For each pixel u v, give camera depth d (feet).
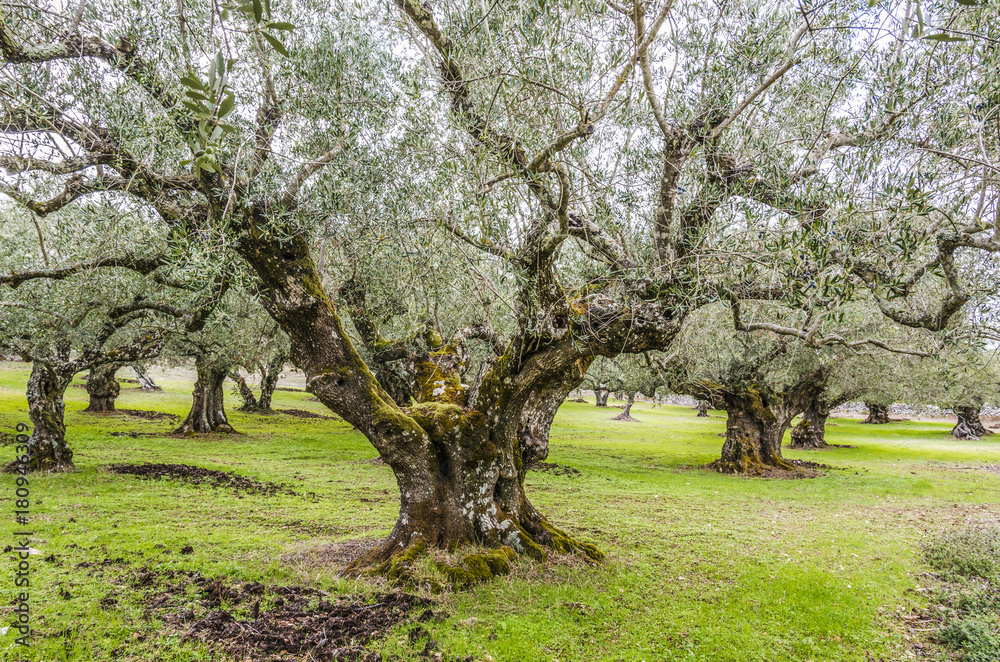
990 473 65.21
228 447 59.41
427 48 19.08
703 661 16.14
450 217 20.04
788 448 90.33
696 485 51.70
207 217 18.69
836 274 14.48
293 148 20.92
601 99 18.33
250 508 32.94
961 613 20.30
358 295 27.99
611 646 16.84
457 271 24.58
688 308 18.90
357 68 21.76
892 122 15.96
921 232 15.74
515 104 19.15
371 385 22.82
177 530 26.84
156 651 14.82
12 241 32.17
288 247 20.76
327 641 15.64
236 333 41.81
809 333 19.36
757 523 35.86
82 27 18.38
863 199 14.56
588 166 20.58
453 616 18.04
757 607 20.34
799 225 14.83
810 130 19.16
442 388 26.76
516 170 17.63
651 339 21.54
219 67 7.58
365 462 53.67
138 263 25.66
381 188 21.35
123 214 21.57
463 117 19.13
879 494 49.52
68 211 26.00
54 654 14.39
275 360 75.41
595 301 21.91
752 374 59.41
